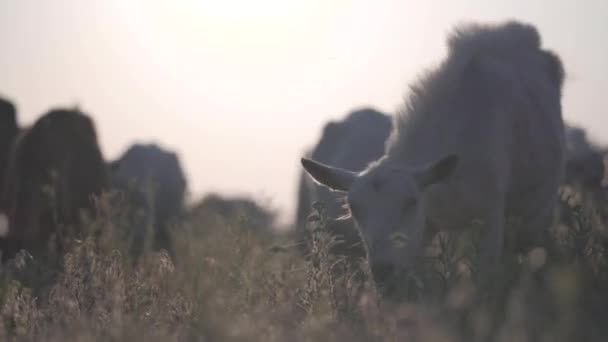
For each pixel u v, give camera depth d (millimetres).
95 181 30141
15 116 37594
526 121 21938
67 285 17625
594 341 13406
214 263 19812
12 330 16578
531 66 23875
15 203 28969
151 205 35344
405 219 18016
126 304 16578
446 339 11914
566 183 36500
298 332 13727
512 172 21891
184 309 16281
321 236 17156
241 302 16422
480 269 16734
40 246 28297
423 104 21047
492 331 12914
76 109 31094
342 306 15281
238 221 21688
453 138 20469
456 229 21094
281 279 18016
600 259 18250
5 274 20516
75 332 14750
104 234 23672
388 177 18391
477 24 24297
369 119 27359
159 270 19484
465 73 21281
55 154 29266
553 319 12477
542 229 23578
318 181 20406
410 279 16812
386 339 13062
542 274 16938
